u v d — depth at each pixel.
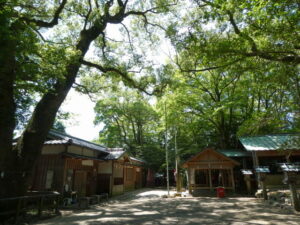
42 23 9.56
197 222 7.56
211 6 7.57
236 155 18.67
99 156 17.84
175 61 9.96
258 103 20.67
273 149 14.70
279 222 7.25
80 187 14.76
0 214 7.15
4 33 5.90
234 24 7.88
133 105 30.45
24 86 7.44
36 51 6.83
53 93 8.82
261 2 5.46
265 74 9.65
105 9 12.20
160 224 7.34
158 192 21.44
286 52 6.93
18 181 8.43
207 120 22.42
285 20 6.40
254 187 18.53
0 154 8.01
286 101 10.61
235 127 23.08
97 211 10.56
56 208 9.84
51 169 12.99
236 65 8.09
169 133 27.50
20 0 8.43
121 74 13.52
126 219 8.33
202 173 22.73
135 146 31.47
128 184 23.27
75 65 10.69
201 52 8.00
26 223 7.78
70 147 14.03
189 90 21.28
